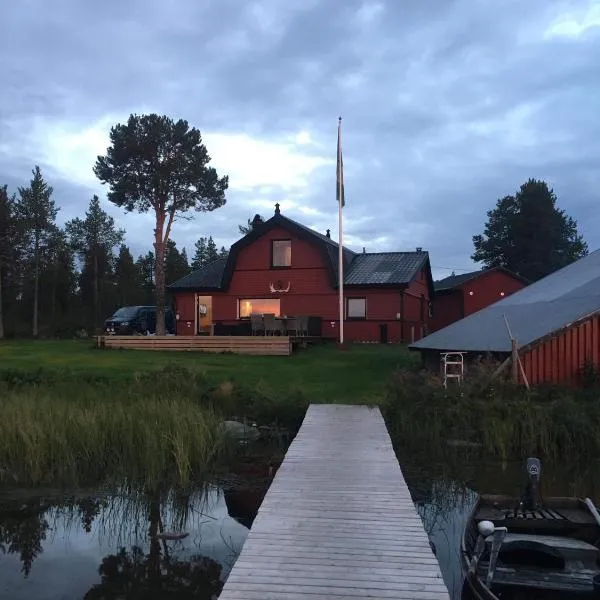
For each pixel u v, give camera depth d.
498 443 12.11
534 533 7.38
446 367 15.29
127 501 9.41
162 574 6.88
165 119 33.12
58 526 8.39
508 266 60.34
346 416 13.16
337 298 30.06
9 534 8.09
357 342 28.86
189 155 33.31
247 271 31.33
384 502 8.02
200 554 7.45
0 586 6.59
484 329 18.08
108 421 11.76
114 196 33.62
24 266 43.53
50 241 45.50
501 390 13.66
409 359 21.22
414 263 31.03
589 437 12.00
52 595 6.39
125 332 36.12
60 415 11.90
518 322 17.20
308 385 16.47
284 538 6.82
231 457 11.76
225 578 6.79
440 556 7.32
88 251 57.31
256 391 14.96
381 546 6.61
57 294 58.19
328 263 29.88
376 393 15.50
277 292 30.75
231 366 19.59
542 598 6.00
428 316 35.97
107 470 10.85
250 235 31.00
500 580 6.12
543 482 10.56
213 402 14.62
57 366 19.20
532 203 59.34
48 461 10.77
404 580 5.83
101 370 18.44
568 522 7.40
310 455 10.28
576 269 20.77
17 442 11.04
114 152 33.09
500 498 8.17
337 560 6.26
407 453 12.27
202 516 8.78
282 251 31.05
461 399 13.20
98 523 8.52
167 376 15.66
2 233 40.69
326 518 7.44
